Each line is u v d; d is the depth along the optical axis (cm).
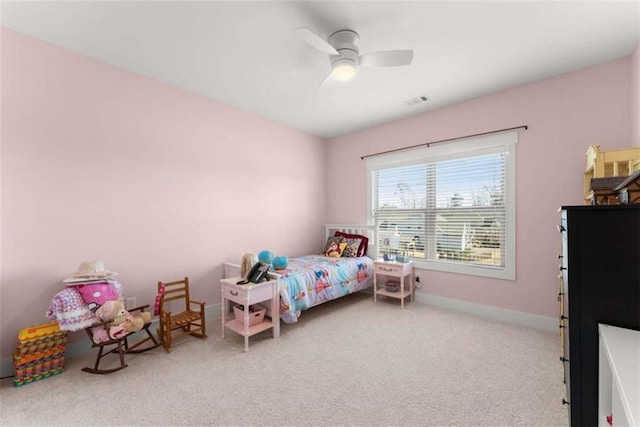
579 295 110
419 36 209
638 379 72
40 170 218
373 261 397
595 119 250
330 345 249
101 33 208
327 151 479
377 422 156
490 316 311
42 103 218
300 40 216
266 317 282
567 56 237
